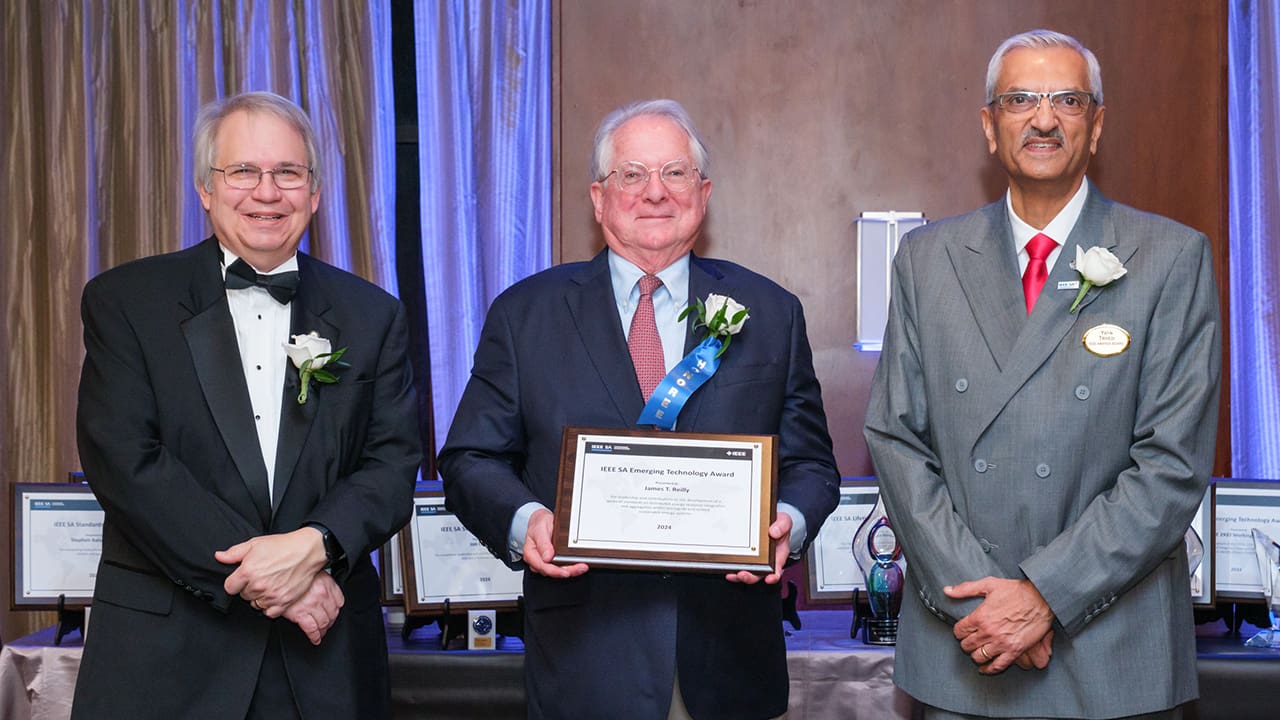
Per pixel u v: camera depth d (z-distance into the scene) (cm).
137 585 192
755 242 317
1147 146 312
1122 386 197
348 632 199
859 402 317
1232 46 307
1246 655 244
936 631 203
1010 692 195
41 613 321
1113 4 311
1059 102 205
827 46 315
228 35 318
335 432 201
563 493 189
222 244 207
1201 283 201
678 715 194
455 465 207
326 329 206
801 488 203
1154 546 188
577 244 320
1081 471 196
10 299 319
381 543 202
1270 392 305
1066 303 201
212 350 196
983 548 199
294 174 204
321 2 316
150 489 187
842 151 315
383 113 317
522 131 315
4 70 319
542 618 199
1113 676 191
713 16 317
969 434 202
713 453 191
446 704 253
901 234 307
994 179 313
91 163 316
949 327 208
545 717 196
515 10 315
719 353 200
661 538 187
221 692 189
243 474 193
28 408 320
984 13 313
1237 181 308
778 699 203
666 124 212
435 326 313
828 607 279
